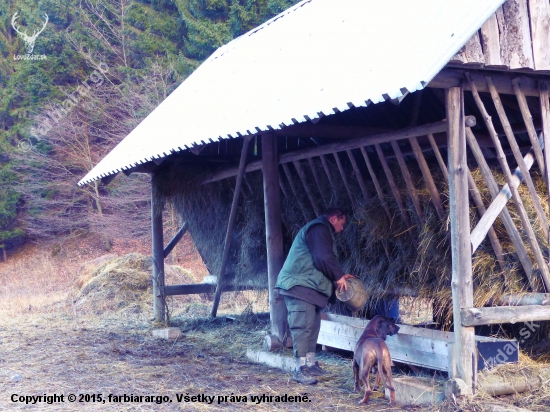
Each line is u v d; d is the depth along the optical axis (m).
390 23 6.27
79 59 26.25
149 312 12.32
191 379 6.53
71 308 12.84
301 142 9.44
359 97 4.88
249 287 9.95
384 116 8.14
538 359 5.82
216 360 7.57
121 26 26.09
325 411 5.27
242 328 9.70
